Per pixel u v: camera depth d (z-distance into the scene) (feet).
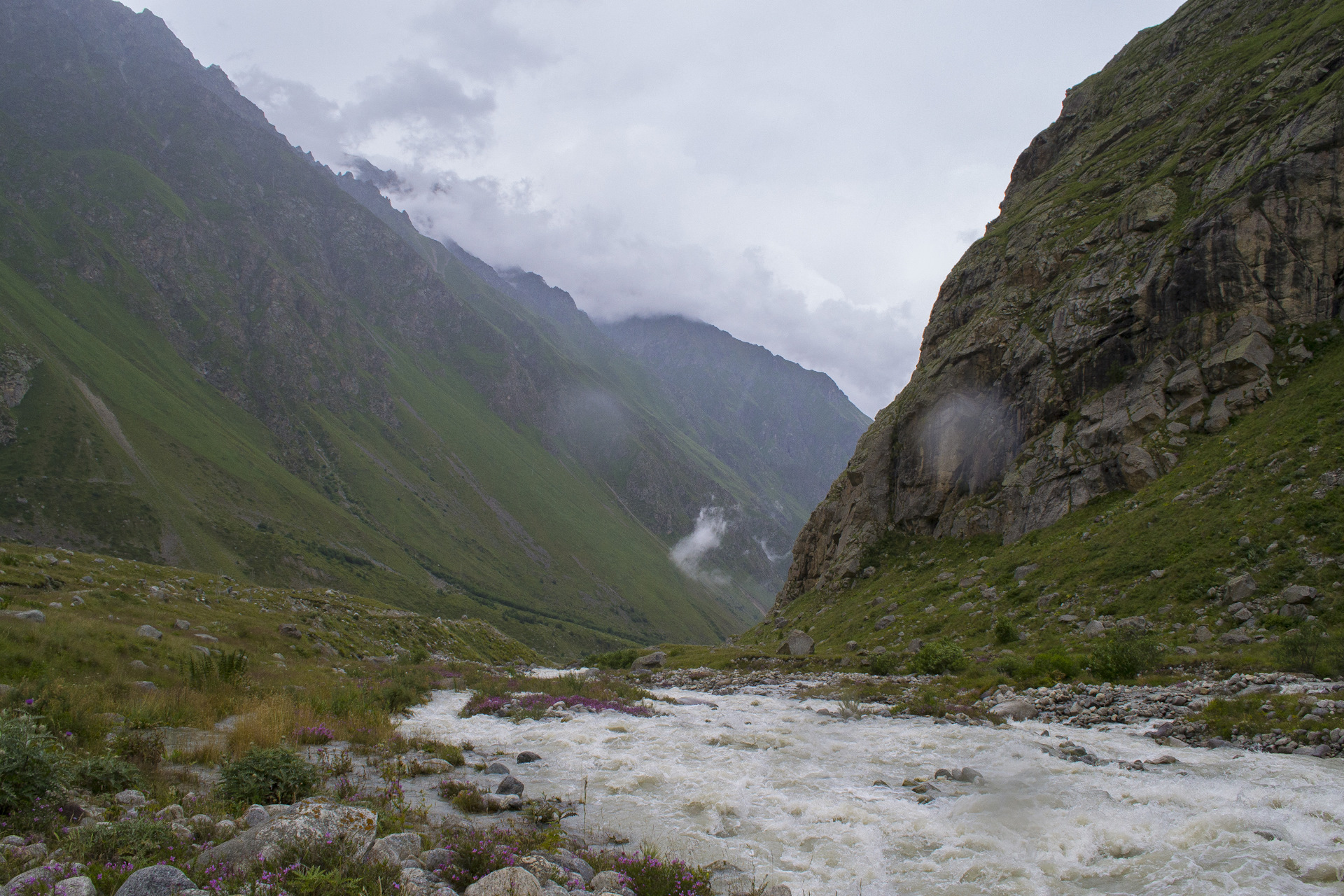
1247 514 151.74
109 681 72.84
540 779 60.13
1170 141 297.33
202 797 43.50
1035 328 280.31
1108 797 52.11
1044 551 203.21
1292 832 44.11
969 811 49.78
